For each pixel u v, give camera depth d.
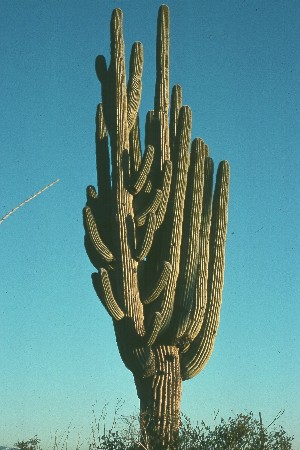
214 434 11.13
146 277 14.88
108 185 15.10
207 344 14.57
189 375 14.51
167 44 15.46
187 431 11.46
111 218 14.74
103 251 14.31
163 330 14.17
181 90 15.86
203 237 14.85
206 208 15.04
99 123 15.36
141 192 14.66
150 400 14.07
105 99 15.26
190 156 14.95
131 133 15.31
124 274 14.20
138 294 14.33
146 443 11.82
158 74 15.30
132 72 15.26
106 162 15.20
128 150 14.74
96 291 14.34
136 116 15.29
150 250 14.98
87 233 14.31
